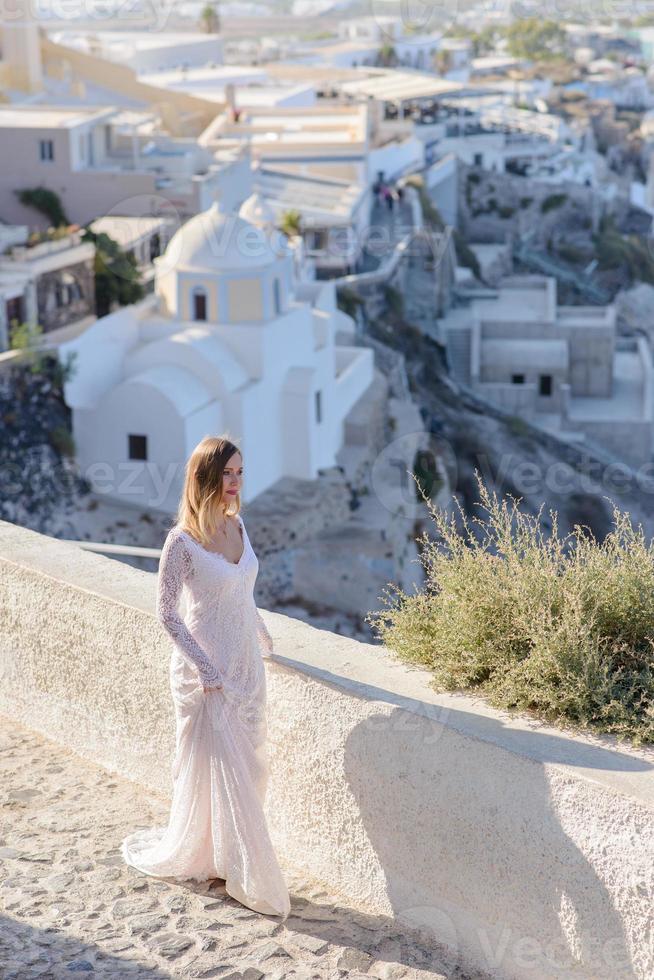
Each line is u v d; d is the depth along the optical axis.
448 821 3.96
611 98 156.75
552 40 172.62
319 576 33.38
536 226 91.62
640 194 114.94
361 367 42.53
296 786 4.52
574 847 3.60
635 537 4.33
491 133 102.69
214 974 3.98
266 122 67.50
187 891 4.52
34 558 5.89
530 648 4.13
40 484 30.55
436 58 137.38
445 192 89.81
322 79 108.88
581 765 3.62
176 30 103.25
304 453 36.41
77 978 3.94
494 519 4.57
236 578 4.20
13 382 30.36
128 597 5.35
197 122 65.06
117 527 31.14
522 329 66.56
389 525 34.59
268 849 4.29
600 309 69.25
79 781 5.47
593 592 4.13
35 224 43.81
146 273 37.41
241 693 4.26
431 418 53.03
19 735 5.93
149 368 33.97
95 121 45.78
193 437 32.03
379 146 76.38
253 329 34.94
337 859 4.42
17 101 56.53
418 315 62.34
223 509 4.18
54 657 5.72
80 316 36.97
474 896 3.93
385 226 63.84
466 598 4.31
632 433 63.38
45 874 4.66
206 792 4.34
